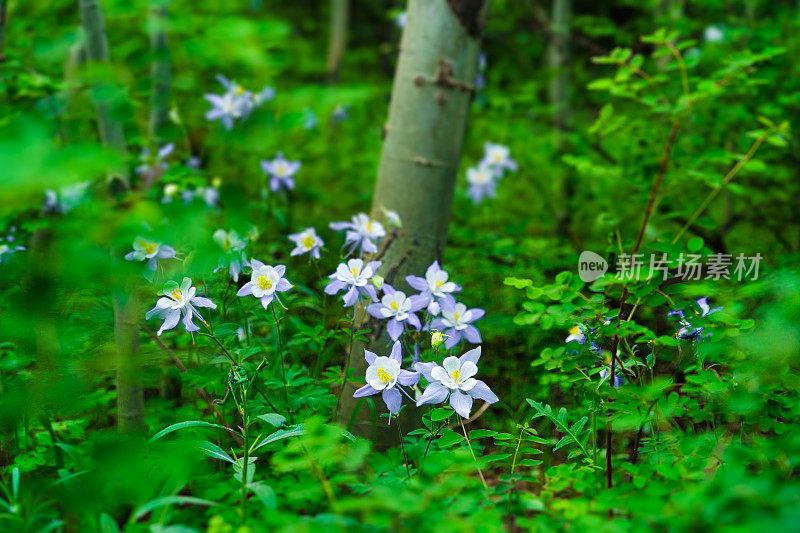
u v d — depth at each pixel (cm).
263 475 133
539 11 297
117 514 127
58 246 117
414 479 121
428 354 141
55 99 153
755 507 108
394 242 151
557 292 129
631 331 126
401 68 153
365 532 113
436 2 151
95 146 105
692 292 124
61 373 123
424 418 131
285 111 129
